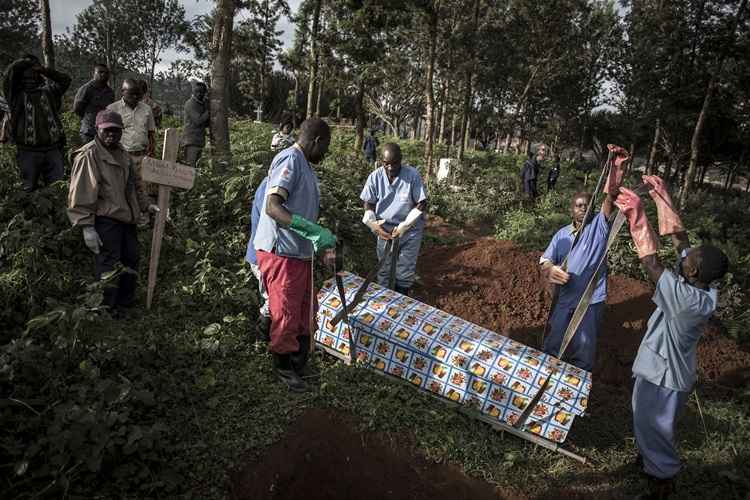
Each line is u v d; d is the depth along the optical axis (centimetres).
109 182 418
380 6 1716
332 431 370
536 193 1625
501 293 626
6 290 408
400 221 543
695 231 1099
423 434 380
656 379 335
